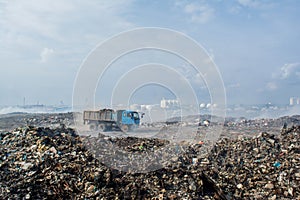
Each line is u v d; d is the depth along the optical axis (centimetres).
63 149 1653
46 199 1187
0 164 1400
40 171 1366
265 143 1959
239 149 1923
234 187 1471
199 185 1390
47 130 2030
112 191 1271
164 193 1316
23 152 1560
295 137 2070
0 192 1173
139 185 1351
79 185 1291
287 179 1469
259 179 1514
